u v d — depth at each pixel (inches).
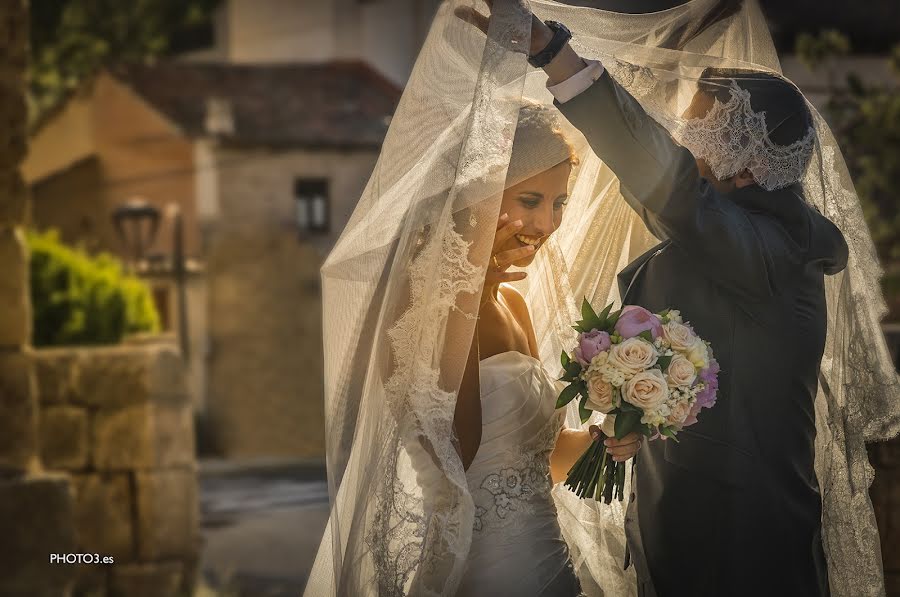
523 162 116.2
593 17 120.3
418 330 109.8
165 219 1051.9
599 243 130.0
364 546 111.0
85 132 1058.1
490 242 110.5
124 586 339.6
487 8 115.0
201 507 670.5
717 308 114.2
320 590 124.1
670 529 115.1
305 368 1029.8
